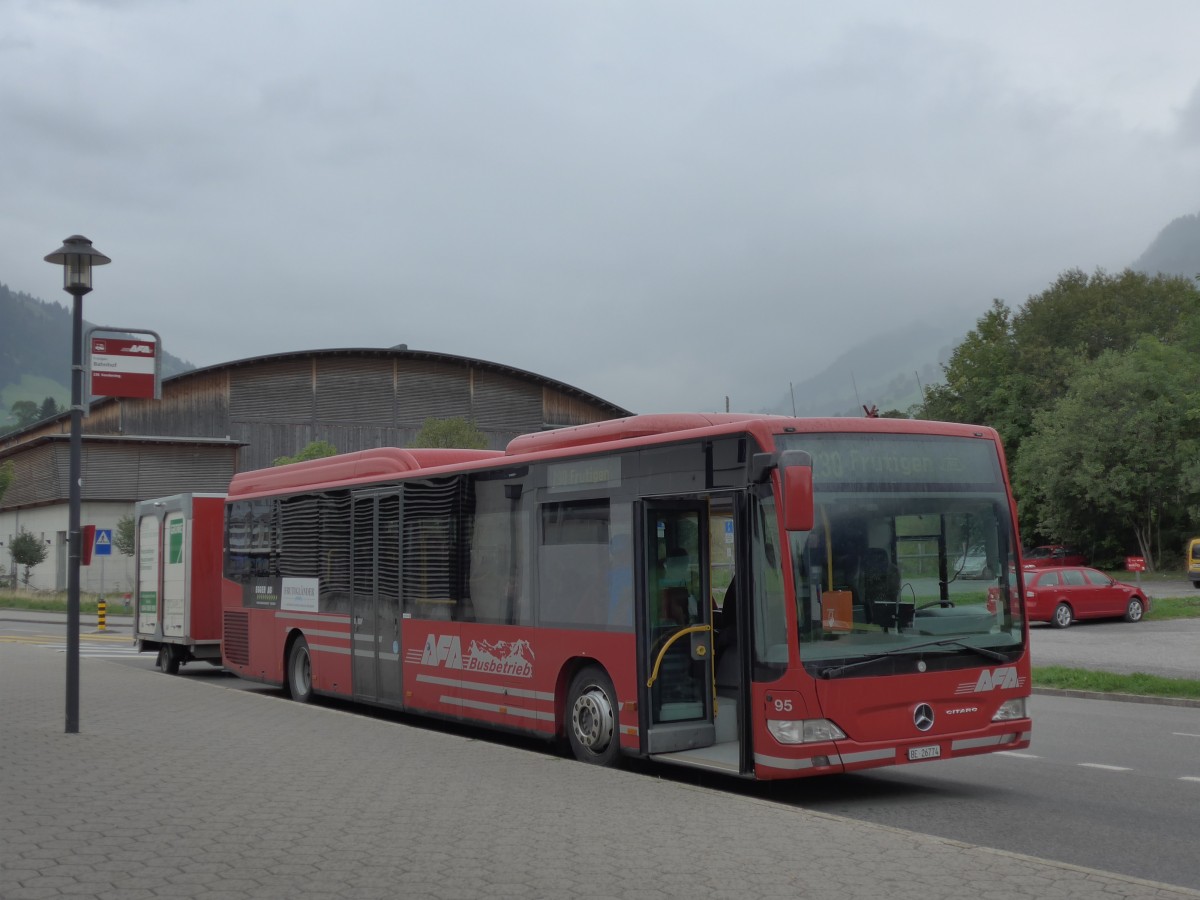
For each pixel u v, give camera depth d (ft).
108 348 44.34
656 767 40.01
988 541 34.73
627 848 24.35
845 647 31.91
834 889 21.34
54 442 221.46
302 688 58.75
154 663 88.53
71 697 42.32
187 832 25.81
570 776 33.01
